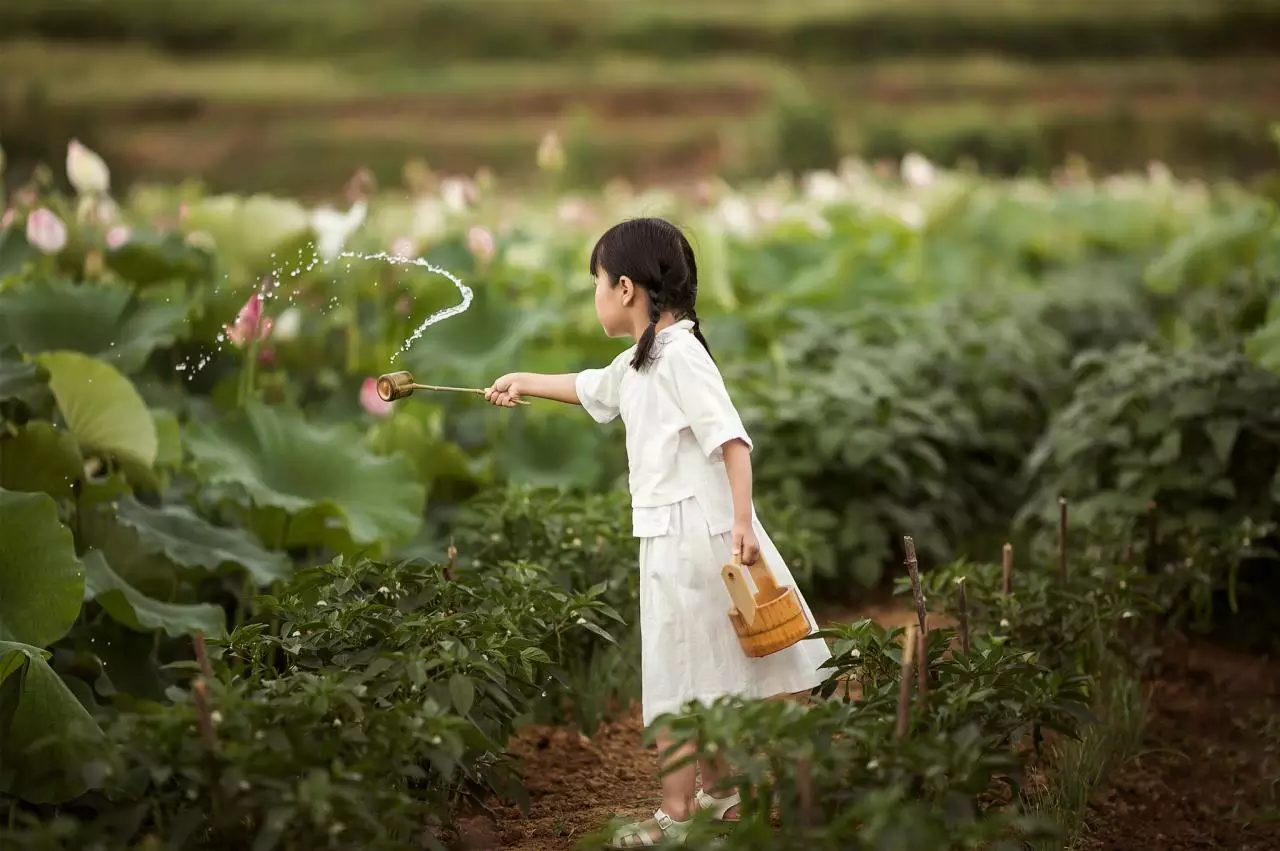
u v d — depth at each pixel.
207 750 3.60
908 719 3.83
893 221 11.82
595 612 5.19
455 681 4.04
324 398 8.48
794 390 8.22
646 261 4.39
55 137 32.38
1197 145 32.03
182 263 7.91
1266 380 6.77
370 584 4.84
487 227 10.12
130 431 5.90
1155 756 5.43
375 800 3.67
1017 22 38.59
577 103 36.72
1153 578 5.48
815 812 3.54
